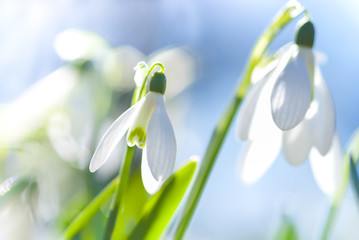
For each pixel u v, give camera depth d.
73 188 0.39
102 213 0.34
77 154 0.39
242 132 0.29
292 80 0.27
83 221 0.28
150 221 0.28
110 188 0.28
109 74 0.41
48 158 0.38
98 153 0.25
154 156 0.25
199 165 0.29
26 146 0.38
